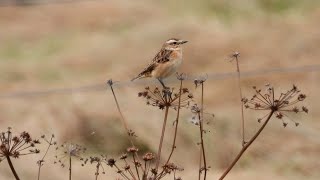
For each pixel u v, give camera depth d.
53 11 29.09
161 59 12.09
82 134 17.66
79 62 23.08
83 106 18.72
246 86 20.45
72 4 29.45
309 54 23.22
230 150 17.84
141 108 18.59
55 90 19.14
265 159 17.84
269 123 18.70
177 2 28.00
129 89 19.59
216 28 25.16
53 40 26.00
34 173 15.98
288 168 17.50
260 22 26.14
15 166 16.02
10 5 29.67
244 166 17.59
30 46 25.48
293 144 18.30
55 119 18.06
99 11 28.36
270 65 22.17
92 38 25.69
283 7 27.42
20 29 27.36
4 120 18.19
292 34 24.64
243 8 27.11
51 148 16.67
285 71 19.86
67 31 26.94
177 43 12.14
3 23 28.09
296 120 19.19
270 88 8.43
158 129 17.91
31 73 22.19
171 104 8.39
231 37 24.16
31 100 19.44
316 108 19.69
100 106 18.64
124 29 26.41
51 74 22.23
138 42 24.39
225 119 18.55
